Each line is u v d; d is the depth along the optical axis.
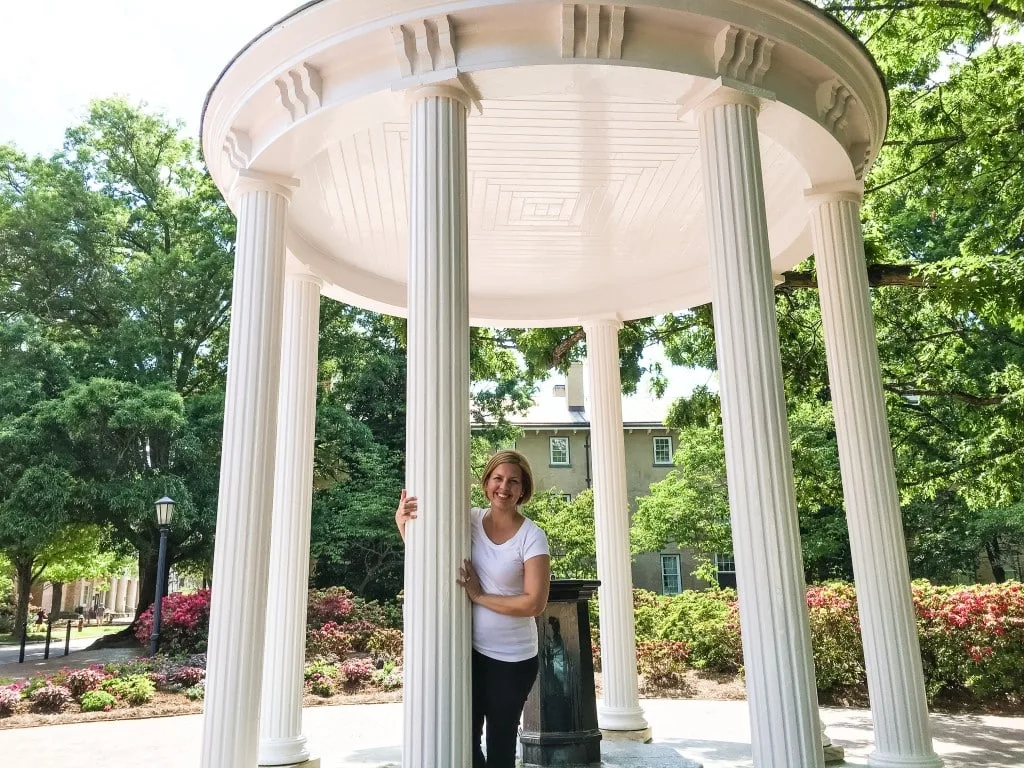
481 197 9.41
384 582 29.31
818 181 8.34
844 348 8.09
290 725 8.79
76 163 31.02
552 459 39.31
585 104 7.45
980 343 20.69
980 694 14.06
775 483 5.61
